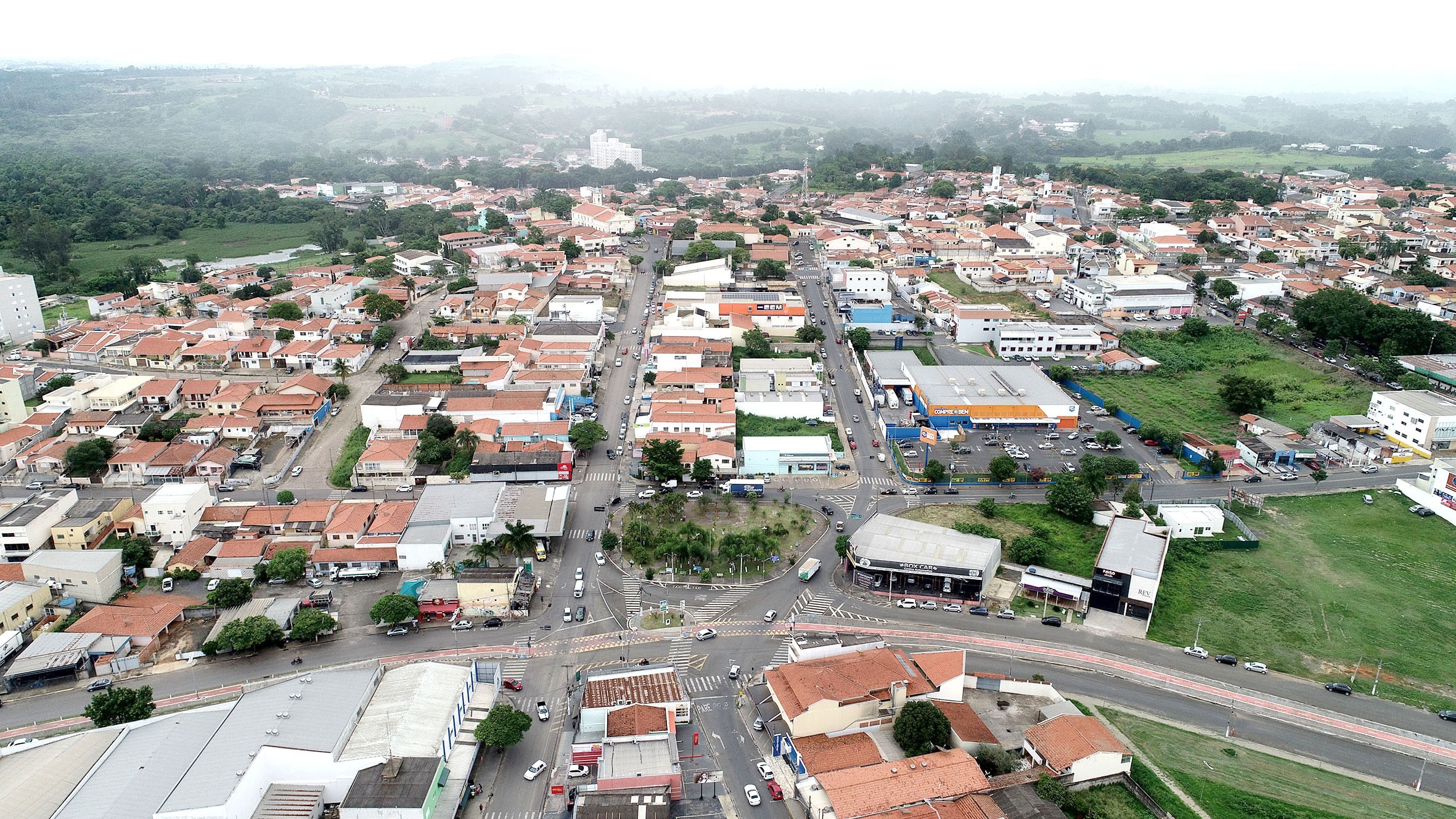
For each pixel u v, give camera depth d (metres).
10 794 107.75
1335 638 151.88
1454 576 168.50
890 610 158.75
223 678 138.62
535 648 146.50
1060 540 180.38
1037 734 120.69
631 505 191.38
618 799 110.38
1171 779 118.62
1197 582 167.50
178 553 170.75
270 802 109.88
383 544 169.62
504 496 185.88
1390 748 126.00
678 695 129.50
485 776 119.00
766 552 169.62
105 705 122.75
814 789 112.12
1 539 166.38
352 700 123.69
